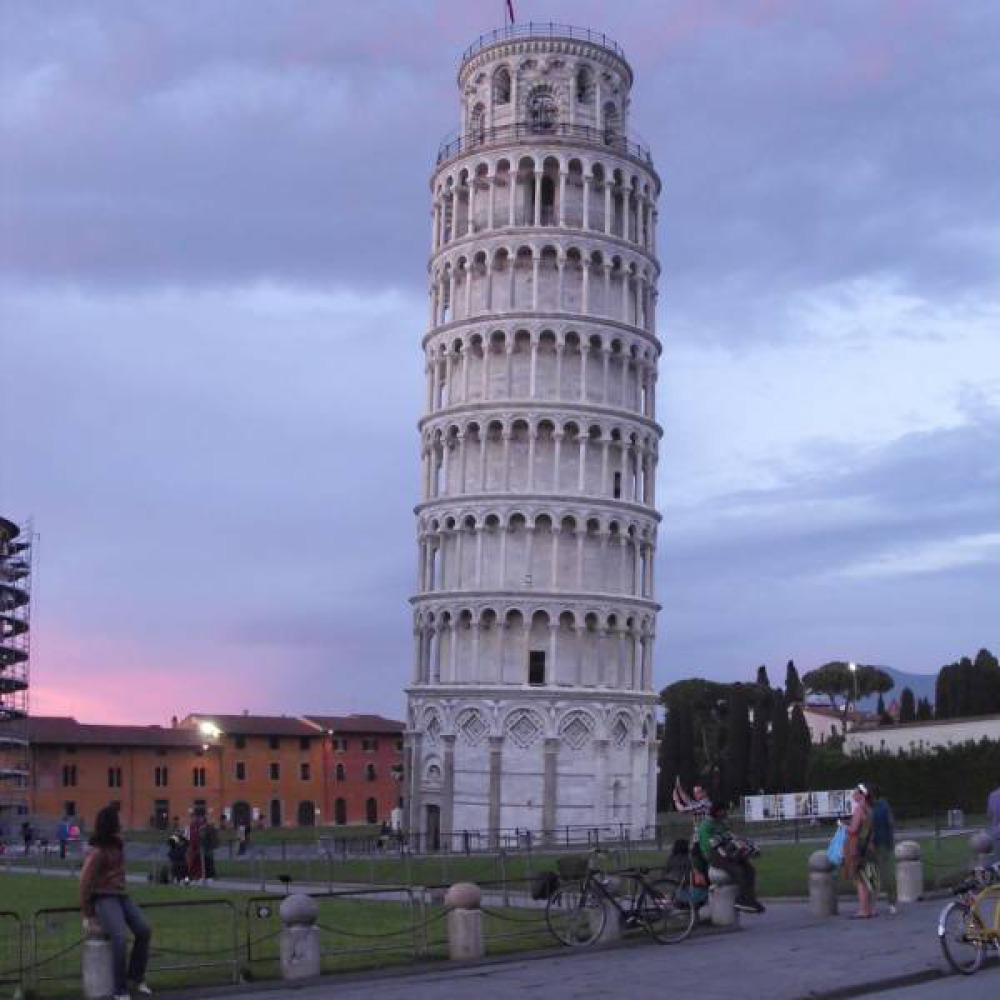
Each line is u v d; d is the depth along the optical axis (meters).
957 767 103.75
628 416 99.19
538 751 93.38
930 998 24.27
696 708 162.75
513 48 104.06
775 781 131.00
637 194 103.81
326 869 67.94
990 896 27.31
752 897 36.09
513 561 95.81
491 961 28.72
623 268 101.19
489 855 76.44
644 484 101.56
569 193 101.06
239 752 168.88
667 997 24.02
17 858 85.69
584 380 98.19
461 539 97.50
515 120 103.31
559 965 28.08
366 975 27.16
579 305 99.50
